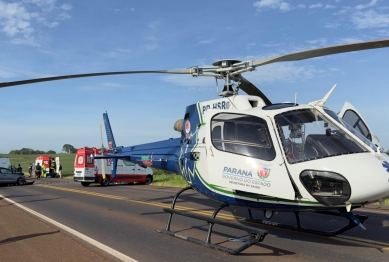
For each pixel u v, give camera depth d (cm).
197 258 561
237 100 666
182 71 722
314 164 533
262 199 593
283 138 574
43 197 1539
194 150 711
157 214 1009
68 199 1441
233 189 595
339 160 523
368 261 530
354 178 502
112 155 1187
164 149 949
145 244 653
